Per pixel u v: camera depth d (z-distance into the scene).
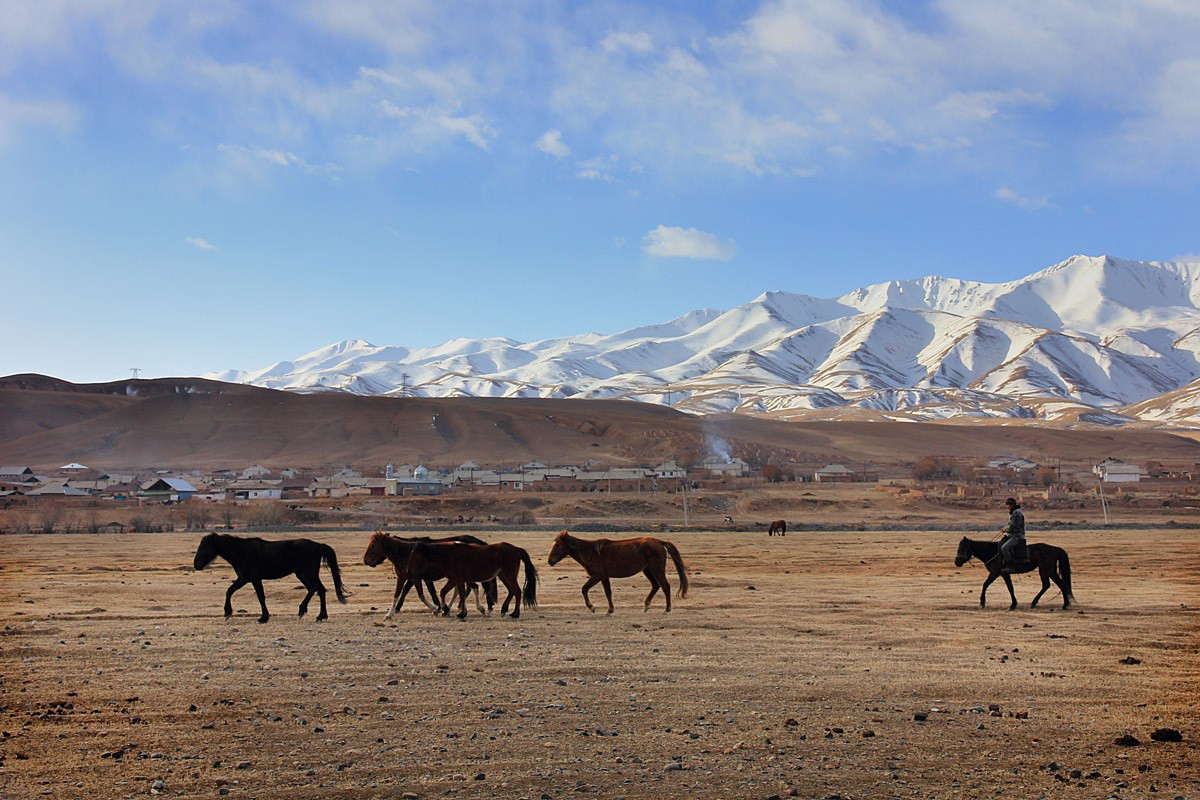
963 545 28.61
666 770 11.12
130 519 113.25
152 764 11.26
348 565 49.66
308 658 18.42
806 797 10.20
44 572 45.59
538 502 140.50
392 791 10.33
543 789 10.43
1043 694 15.44
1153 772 11.20
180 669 17.25
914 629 23.19
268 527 108.81
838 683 16.19
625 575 26.48
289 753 11.75
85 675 16.66
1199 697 15.25
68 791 10.25
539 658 18.52
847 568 50.38
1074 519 127.38
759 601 30.00
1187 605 29.19
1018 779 10.88
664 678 16.55
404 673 16.89
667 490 168.00
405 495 161.62
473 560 25.36
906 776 10.97
